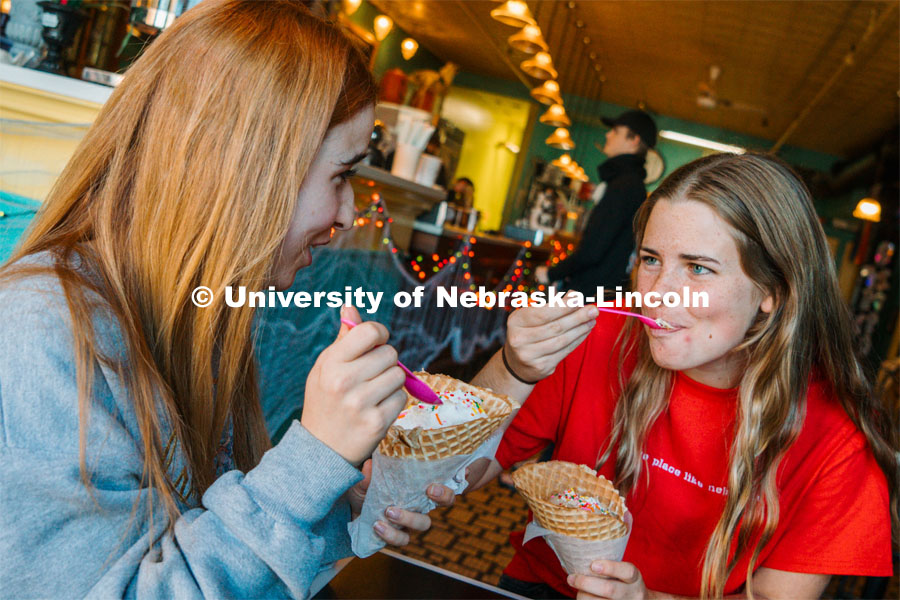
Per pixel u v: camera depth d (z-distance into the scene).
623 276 3.47
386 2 6.55
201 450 0.75
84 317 0.61
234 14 0.70
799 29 5.26
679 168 1.05
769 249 0.97
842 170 8.91
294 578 0.58
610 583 0.88
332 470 0.60
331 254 2.88
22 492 0.55
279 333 2.48
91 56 2.10
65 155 1.82
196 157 0.67
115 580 0.56
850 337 1.08
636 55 6.98
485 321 6.05
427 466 0.87
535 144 9.17
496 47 7.18
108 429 0.60
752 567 1.00
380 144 3.29
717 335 0.99
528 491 0.98
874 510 0.99
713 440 1.09
